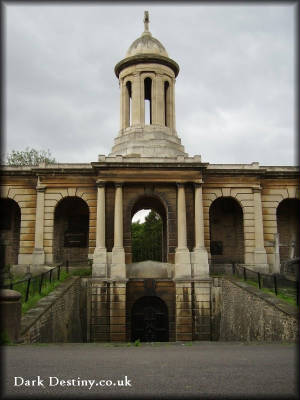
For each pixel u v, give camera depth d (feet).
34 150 209.36
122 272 112.78
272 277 111.24
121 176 118.83
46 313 77.00
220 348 58.29
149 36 144.87
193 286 113.09
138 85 136.56
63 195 127.24
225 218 143.33
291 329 70.33
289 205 147.43
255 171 129.59
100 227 116.98
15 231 142.72
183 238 116.47
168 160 120.98
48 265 123.44
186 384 38.63
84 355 52.70
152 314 117.08
